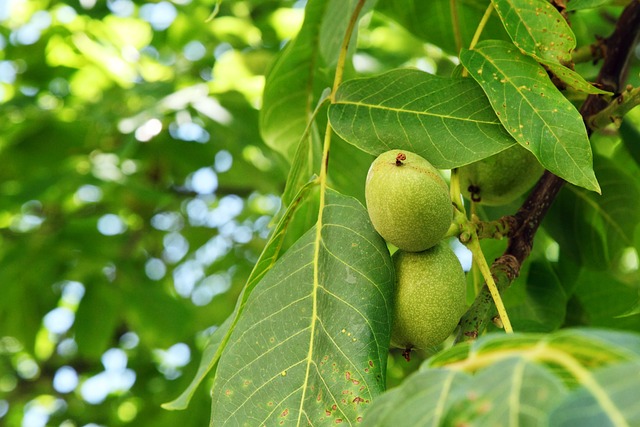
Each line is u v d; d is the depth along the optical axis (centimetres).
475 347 39
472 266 74
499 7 58
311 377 52
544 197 65
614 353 35
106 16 143
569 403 34
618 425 33
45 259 134
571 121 55
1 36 152
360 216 56
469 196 66
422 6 83
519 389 36
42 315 136
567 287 78
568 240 78
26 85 147
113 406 165
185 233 165
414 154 55
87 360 172
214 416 52
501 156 64
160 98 127
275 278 55
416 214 53
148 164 145
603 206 78
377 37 139
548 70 61
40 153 139
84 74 145
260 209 190
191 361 137
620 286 79
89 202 150
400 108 57
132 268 141
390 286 54
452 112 57
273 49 145
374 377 51
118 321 141
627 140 78
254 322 54
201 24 146
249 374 53
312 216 62
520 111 55
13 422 191
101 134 139
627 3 75
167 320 137
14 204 122
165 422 133
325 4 77
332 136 77
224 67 136
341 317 53
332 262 55
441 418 37
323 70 79
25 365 201
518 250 64
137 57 145
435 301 54
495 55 57
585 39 84
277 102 80
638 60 97
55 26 139
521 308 76
